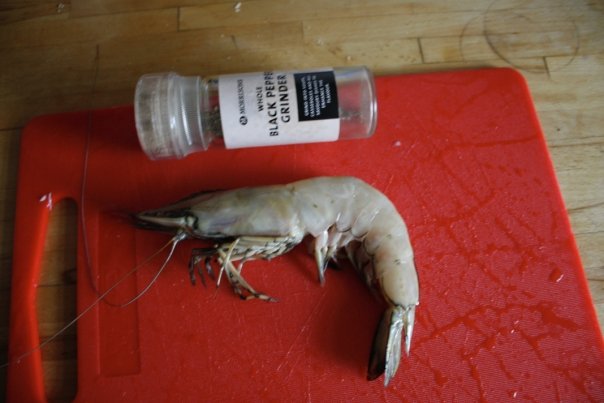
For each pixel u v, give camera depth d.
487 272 0.39
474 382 0.37
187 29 0.44
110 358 0.37
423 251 0.39
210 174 0.41
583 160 0.41
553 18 0.45
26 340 0.37
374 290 0.39
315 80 0.37
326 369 0.37
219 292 0.38
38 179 0.40
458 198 0.40
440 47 0.44
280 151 0.41
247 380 0.37
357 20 0.45
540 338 0.38
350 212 0.38
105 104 0.43
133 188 0.40
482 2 0.45
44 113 0.42
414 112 0.42
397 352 0.37
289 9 0.45
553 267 0.39
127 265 0.39
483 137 0.41
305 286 0.39
